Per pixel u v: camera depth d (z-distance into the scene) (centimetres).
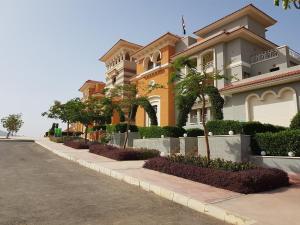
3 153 1778
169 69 2847
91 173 1117
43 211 589
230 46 2383
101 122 2534
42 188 808
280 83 1641
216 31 2833
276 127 1401
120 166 1208
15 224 509
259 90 1780
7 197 695
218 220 570
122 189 828
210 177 837
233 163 975
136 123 3241
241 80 2009
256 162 1190
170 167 1018
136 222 538
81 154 1728
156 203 683
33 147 2388
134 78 3431
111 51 4225
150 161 1159
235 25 2678
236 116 1914
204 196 693
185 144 1716
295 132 1102
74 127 5412
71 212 588
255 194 732
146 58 3294
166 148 1823
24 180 920
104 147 1800
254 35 2323
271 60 2228
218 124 1367
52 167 1255
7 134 4409
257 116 1794
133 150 1575
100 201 683
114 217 564
